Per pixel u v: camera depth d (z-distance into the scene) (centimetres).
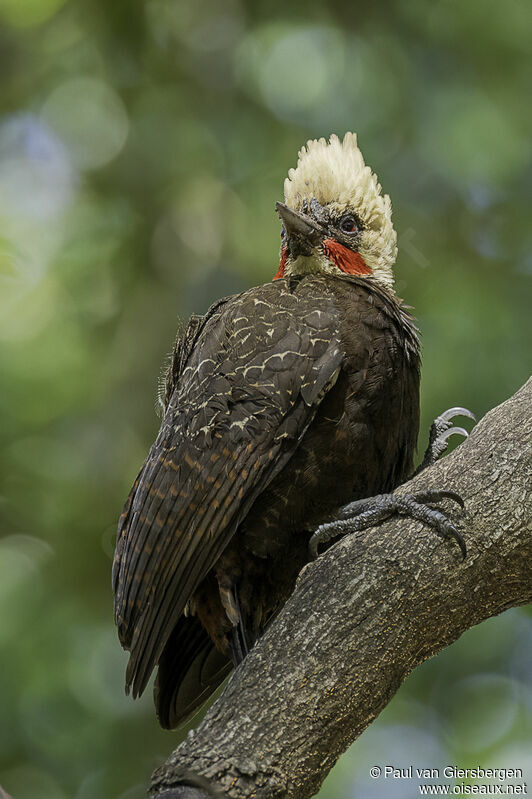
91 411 1349
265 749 530
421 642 558
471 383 1173
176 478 626
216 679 734
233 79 1425
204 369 648
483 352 1196
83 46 1456
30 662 1205
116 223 1423
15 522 1299
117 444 1343
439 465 588
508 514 555
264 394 625
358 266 777
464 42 1341
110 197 1433
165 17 1448
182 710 729
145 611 627
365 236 784
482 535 555
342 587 559
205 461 619
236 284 1415
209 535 615
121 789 1161
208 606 677
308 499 642
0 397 1316
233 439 618
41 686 1195
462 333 1215
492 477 565
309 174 796
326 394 641
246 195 1384
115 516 1303
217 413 624
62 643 1223
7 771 1161
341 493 650
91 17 1441
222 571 657
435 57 1349
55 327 1374
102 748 1180
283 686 543
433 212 1320
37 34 1459
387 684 552
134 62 1448
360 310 662
